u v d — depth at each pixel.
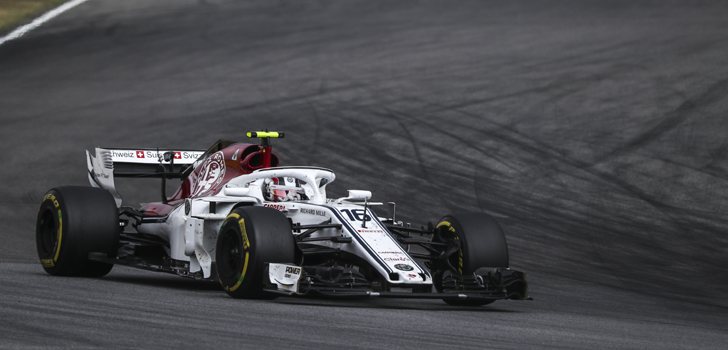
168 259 39.69
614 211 60.69
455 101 87.38
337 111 85.06
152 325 26.53
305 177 37.84
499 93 89.31
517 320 32.28
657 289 44.97
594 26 114.75
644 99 86.00
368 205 38.91
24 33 119.75
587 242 54.53
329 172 38.56
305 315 29.94
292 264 32.91
